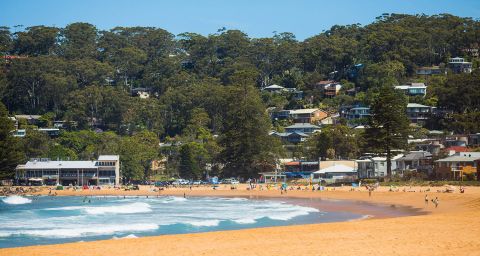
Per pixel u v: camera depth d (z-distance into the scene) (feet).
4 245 173.99
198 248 142.51
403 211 251.19
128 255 135.13
